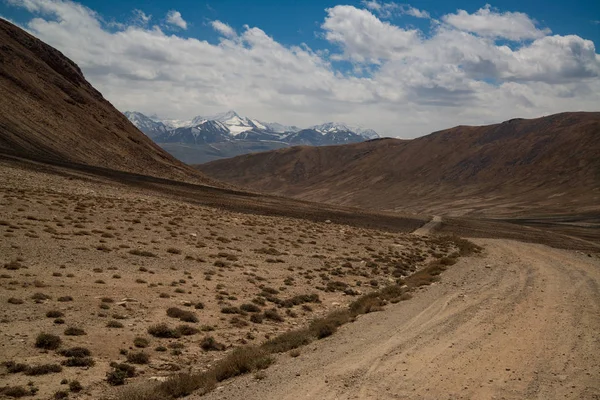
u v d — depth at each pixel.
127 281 23.84
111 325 17.38
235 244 40.16
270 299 24.38
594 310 18.41
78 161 91.44
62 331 16.14
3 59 112.25
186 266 29.56
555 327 15.95
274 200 90.50
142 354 14.98
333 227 62.22
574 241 70.38
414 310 19.78
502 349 13.70
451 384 11.11
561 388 10.70
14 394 11.53
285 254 39.06
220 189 92.38
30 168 61.88
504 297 21.41
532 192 198.88
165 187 76.62
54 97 117.94
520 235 75.06
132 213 45.69
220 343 17.30
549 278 26.94
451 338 15.05
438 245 53.47
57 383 12.55
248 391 11.46
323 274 32.59
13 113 94.88
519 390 10.64
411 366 12.47
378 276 34.22
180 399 11.66
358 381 11.52
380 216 89.69
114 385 12.93
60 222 35.03
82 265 25.39
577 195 177.00
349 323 18.70
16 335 15.17
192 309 21.14
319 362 13.38
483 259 37.31
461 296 22.03
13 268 22.34
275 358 14.27
